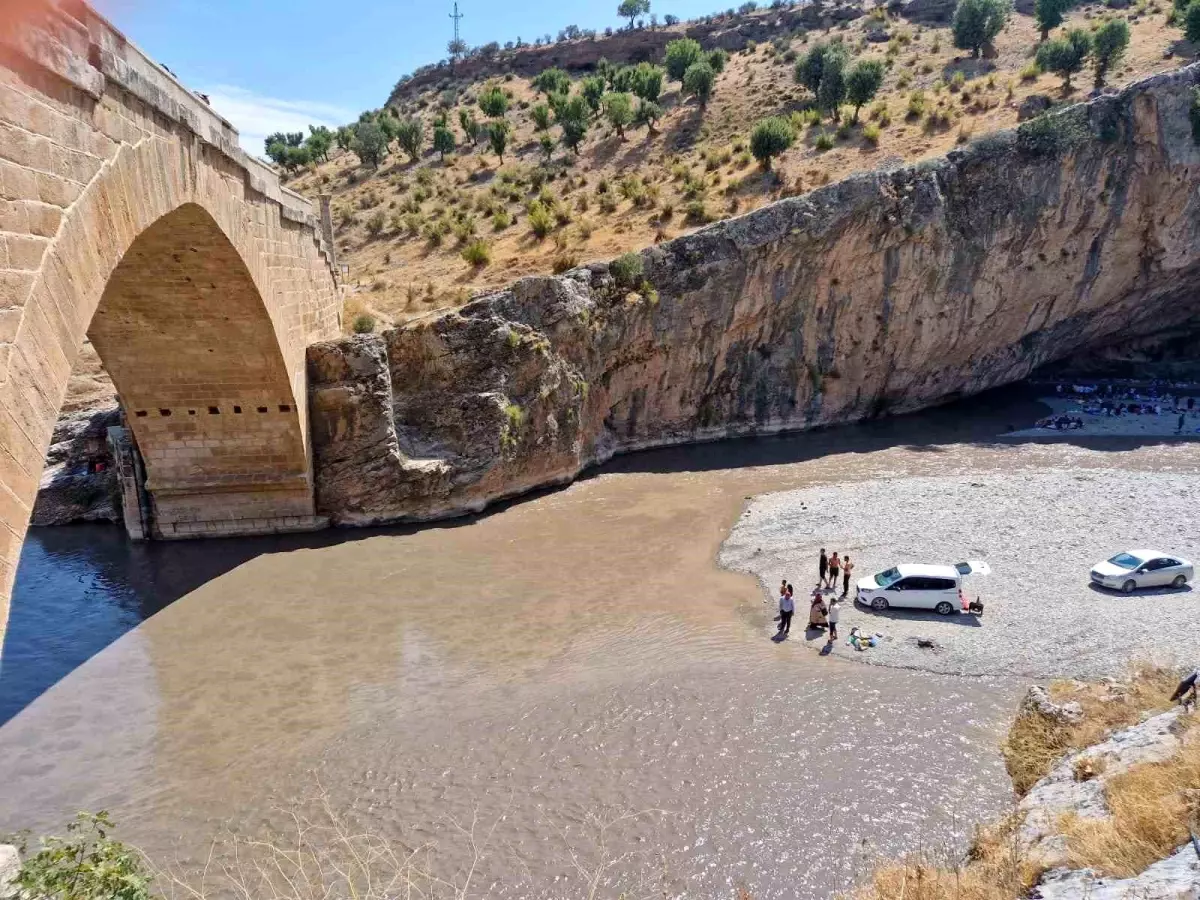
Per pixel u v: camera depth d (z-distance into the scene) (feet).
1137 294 145.38
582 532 91.61
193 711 55.83
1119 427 133.39
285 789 47.09
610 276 117.60
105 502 99.50
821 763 48.08
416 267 146.72
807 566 78.79
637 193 154.61
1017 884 26.14
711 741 50.62
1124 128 130.72
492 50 335.26
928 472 111.65
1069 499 94.58
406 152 244.42
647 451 127.85
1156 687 45.24
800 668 59.67
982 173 130.72
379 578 79.36
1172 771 29.19
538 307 106.73
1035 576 73.77
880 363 137.28
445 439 99.35
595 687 57.62
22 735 53.06
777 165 156.66
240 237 64.59
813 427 138.31
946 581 67.51
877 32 248.11
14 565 28.66
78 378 110.42
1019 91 165.07
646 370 124.36
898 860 38.96
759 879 38.86
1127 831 25.80
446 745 51.08
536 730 52.44
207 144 55.11
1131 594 69.00
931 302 133.39
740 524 91.97
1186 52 162.40
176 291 68.95
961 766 47.29
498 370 101.04
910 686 56.59
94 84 35.81
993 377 150.51
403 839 42.47
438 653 63.77
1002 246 132.57
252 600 74.69
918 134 155.12
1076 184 132.05
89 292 35.99
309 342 91.66
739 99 217.36
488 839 42.29
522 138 230.68
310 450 91.71
